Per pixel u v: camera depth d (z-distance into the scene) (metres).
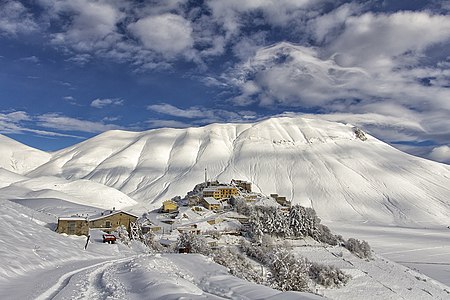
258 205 177.38
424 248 169.00
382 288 91.00
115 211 100.44
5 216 50.25
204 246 83.44
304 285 50.03
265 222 132.25
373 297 85.19
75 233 68.88
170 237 124.06
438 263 134.38
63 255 42.81
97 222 96.94
